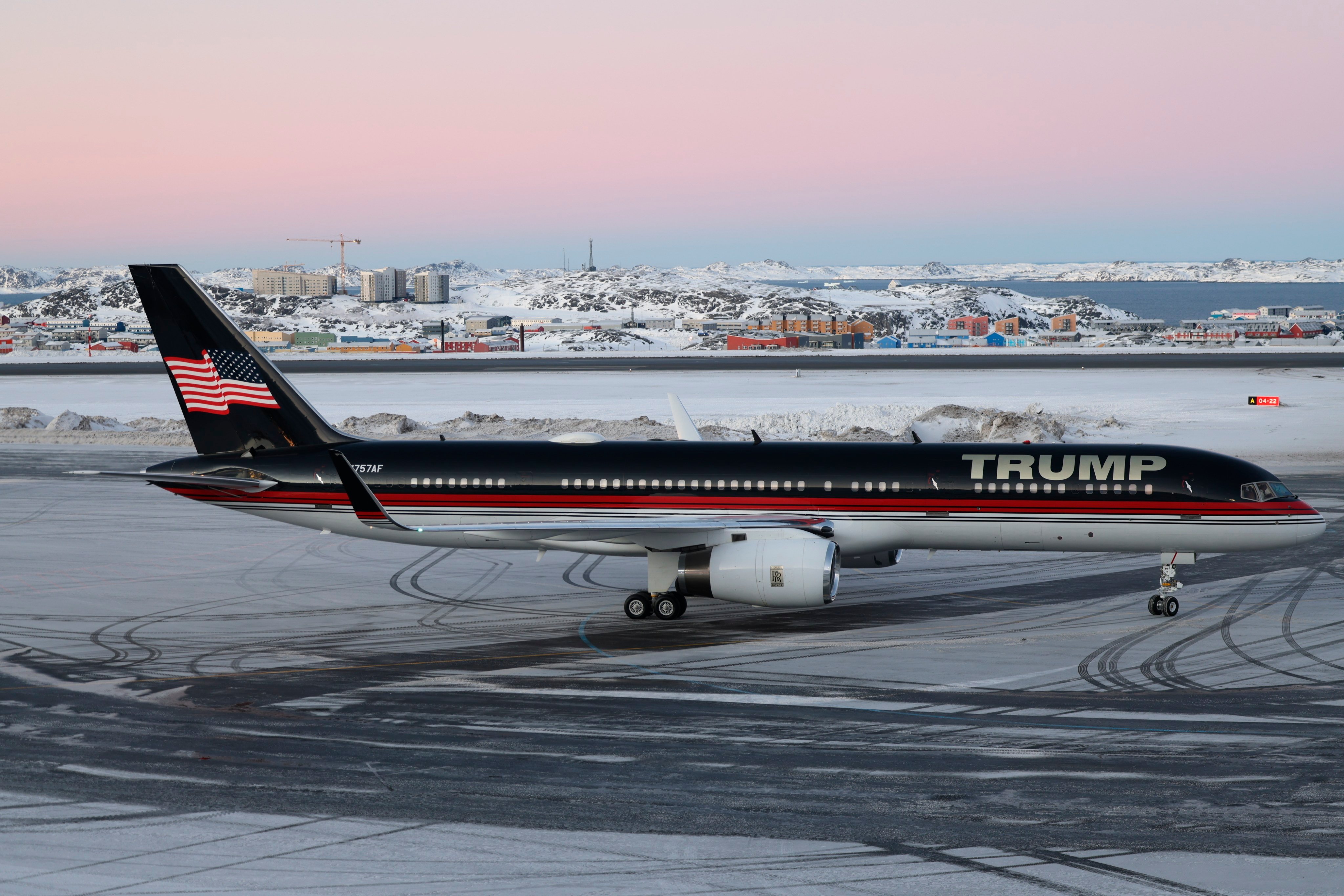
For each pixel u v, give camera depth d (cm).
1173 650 6681
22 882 3703
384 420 18775
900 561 9612
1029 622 7444
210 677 6238
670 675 6225
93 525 11212
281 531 10950
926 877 3691
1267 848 3872
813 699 5731
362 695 5872
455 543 8362
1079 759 4781
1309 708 5503
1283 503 7475
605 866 3794
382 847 3962
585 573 9231
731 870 3750
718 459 8150
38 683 6131
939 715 5450
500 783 4566
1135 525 7612
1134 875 3688
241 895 3606
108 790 4516
